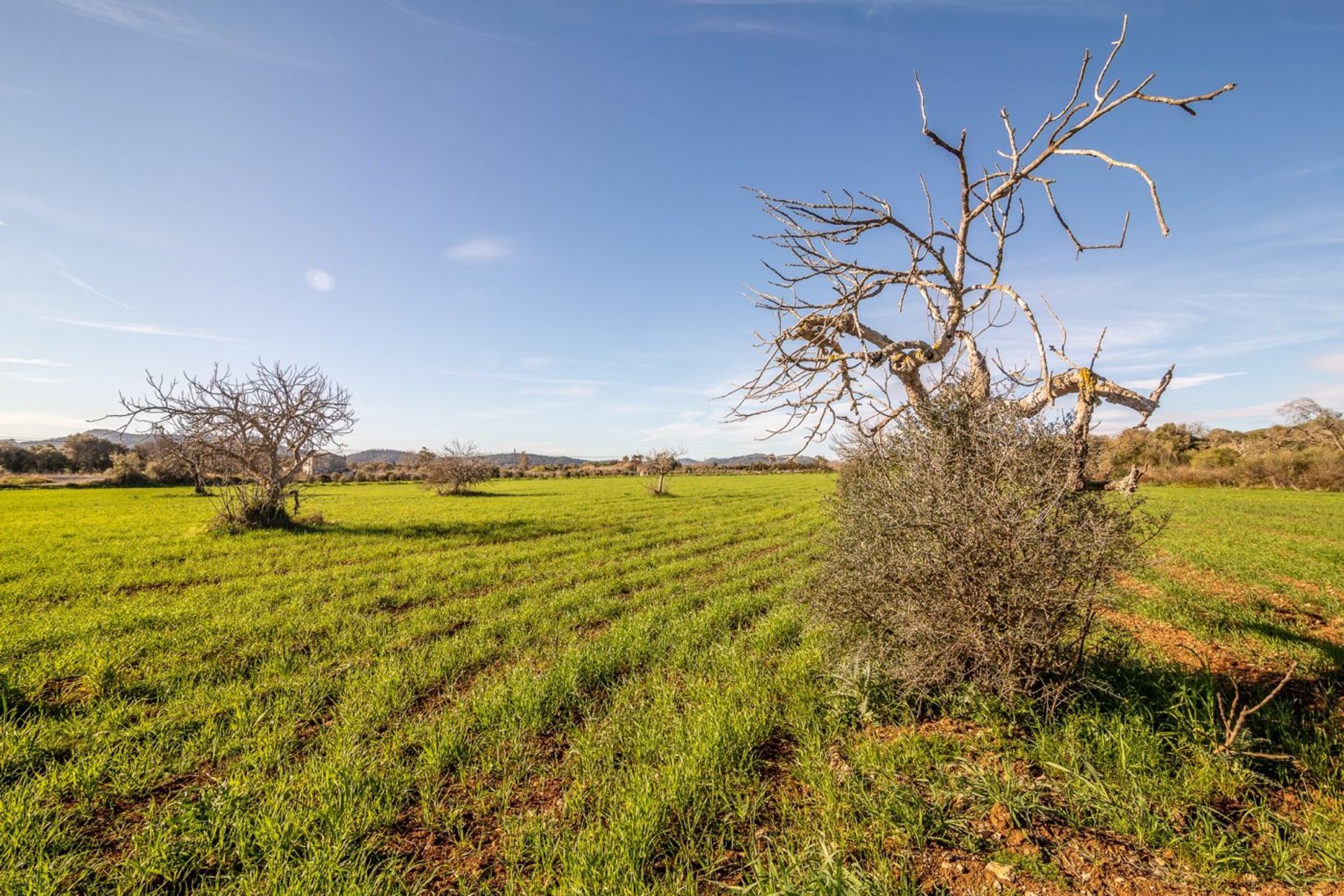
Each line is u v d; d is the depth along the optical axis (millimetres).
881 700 5301
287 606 9695
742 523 23172
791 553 15602
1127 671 5500
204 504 31719
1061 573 4582
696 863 3516
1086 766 4105
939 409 5254
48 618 8883
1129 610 8828
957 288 5016
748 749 4641
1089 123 3820
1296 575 11711
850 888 3068
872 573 5270
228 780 4375
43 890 3180
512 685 6160
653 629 8398
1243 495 39125
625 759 4715
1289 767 4188
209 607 9703
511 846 3648
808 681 6055
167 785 4441
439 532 19828
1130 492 4633
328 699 6133
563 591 11102
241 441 19406
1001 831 3625
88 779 4309
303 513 23953
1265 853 3375
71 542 16953
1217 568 12359
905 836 3586
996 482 4855
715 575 12781
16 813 3801
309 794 4172
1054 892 3125
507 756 4781
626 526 22156
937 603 4797
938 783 4074
